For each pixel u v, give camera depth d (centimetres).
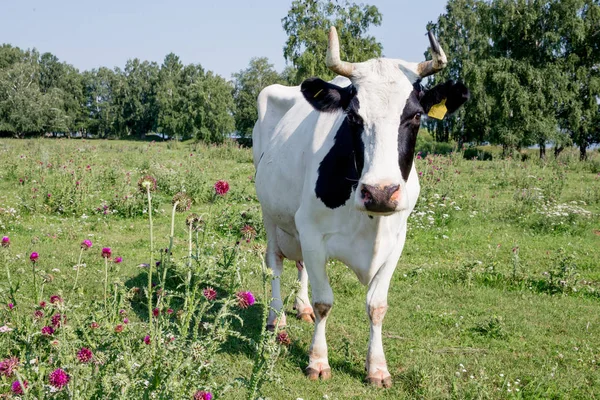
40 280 521
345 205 416
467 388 400
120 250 792
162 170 1485
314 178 431
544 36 3678
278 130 539
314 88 404
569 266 691
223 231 927
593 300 638
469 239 923
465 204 1177
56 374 238
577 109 3566
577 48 3759
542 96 3559
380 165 348
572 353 484
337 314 575
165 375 266
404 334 522
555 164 2198
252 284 649
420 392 405
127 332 300
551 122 3584
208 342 276
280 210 515
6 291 411
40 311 350
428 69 383
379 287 434
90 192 1207
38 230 918
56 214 1079
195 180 1320
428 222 1019
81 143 2786
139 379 270
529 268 766
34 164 1567
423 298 632
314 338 438
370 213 350
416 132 374
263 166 547
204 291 286
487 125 3978
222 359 426
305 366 448
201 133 6831
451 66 4438
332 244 436
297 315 568
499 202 1239
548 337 522
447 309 595
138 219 1052
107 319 314
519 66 3650
